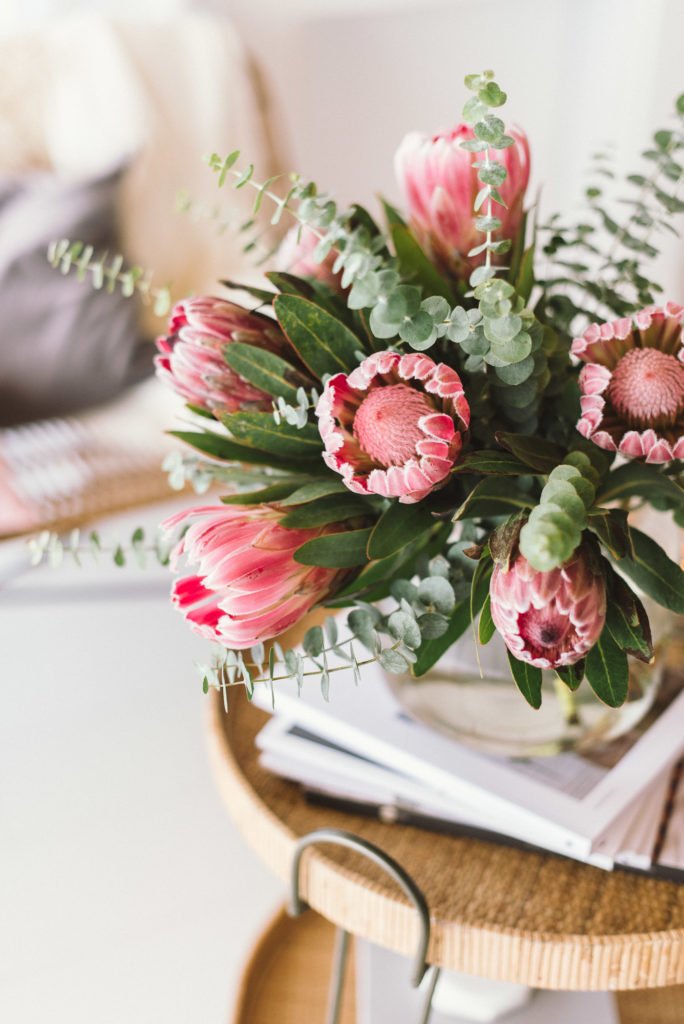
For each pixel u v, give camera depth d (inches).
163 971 63.0
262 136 93.0
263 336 34.1
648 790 39.7
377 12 118.9
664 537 38.9
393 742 39.7
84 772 78.1
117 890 68.5
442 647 35.3
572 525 28.5
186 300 34.3
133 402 82.3
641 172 104.6
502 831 38.9
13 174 87.3
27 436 78.7
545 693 37.4
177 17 97.0
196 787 76.6
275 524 31.8
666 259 91.5
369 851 36.7
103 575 89.8
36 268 80.7
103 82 90.8
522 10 113.1
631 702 38.9
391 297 31.3
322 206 32.5
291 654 33.4
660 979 36.2
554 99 115.9
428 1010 39.0
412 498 31.2
